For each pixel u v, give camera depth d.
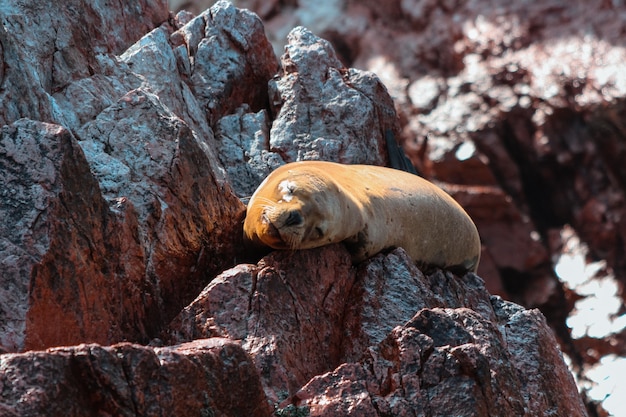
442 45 57.94
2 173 18.28
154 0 28.86
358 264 22.27
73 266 18.38
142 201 20.84
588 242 53.03
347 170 23.39
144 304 20.16
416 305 21.20
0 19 20.73
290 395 18.83
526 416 19.30
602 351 49.62
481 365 18.28
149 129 21.86
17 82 20.53
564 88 53.34
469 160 52.81
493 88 55.00
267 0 62.47
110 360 15.31
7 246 17.70
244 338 19.39
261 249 21.70
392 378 18.28
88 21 25.42
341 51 61.06
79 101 22.84
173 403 15.77
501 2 58.00
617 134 51.91
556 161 53.25
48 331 17.83
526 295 52.09
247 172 26.06
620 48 53.81
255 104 28.66
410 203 23.56
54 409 14.73
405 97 56.62
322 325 20.61
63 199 18.38
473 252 25.59
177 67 27.22
